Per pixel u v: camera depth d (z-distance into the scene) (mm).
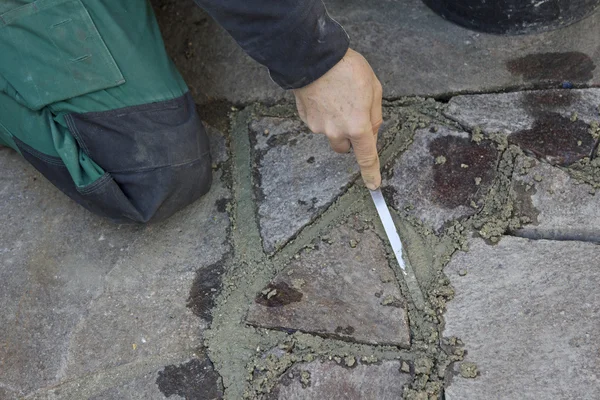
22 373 1590
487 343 1462
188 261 1710
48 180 1803
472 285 1544
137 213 1652
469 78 1880
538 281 1521
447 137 1776
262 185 1794
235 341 1574
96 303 1668
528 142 1729
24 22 1526
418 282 1574
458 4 1931
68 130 1624
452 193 1683
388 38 1988
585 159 1681
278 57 1338
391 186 1719
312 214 1712
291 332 1558
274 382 1497
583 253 1544
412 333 1513
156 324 1622
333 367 1493
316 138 1840
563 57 1870
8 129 1700
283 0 1254
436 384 1435
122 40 1592
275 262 1665
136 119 1618
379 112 1459
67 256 1751
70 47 1549
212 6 1293
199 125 1729
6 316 1671
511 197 1650
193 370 1552
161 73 1672
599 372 1385
